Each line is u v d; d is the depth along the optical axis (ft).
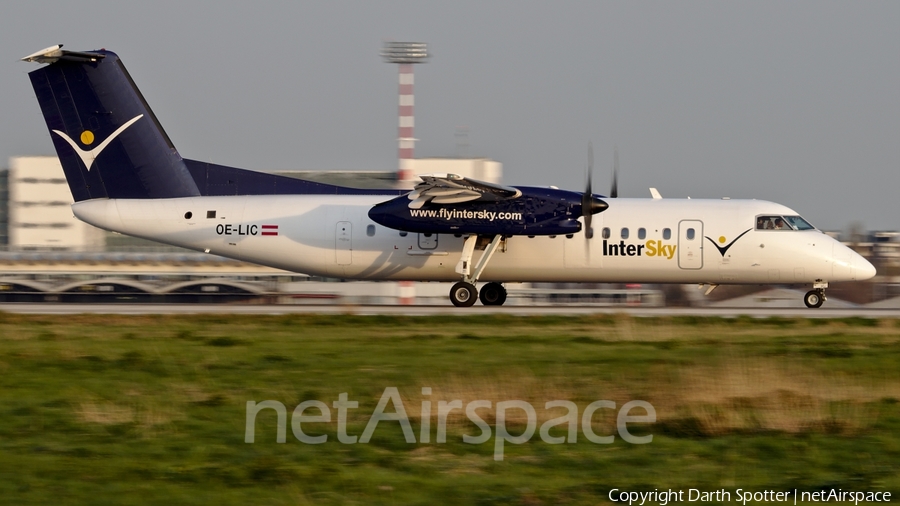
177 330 260.42
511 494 121.39
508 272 320.70
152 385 180.55
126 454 136.26
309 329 263.08
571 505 118.21
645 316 290.15
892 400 169.68
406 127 505.66
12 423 152.15
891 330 263.08
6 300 522.88
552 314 295.89
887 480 128.36
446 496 120.26
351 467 131.95
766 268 315.17
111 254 577.43
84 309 320.09
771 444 144.56
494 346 228.22
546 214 302.86
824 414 158.10
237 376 188.14
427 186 298.15
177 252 602.03
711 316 290.56
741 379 182.09
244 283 524.52
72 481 123.85
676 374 188.44
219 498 117.91
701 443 145.59
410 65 504.43
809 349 223.71
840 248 315.37
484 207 303.48
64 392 174.60
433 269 321.73
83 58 319.06
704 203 321.93
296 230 321.11
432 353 216.74
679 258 314.76
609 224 315.78
